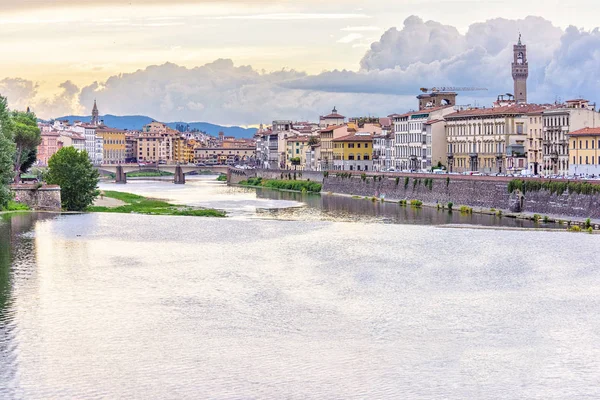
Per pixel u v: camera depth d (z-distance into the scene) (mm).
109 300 131250
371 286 142625
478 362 103000
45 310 124812
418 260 168375
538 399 92500
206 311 125062
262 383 96188
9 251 176625
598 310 126875
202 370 100000
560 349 107938
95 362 102500
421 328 116625
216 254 176375
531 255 173625
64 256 171125
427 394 93375
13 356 104375
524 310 126562
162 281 145875
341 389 94562
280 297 134000
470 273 154250
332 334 113750
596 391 94625
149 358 103875
